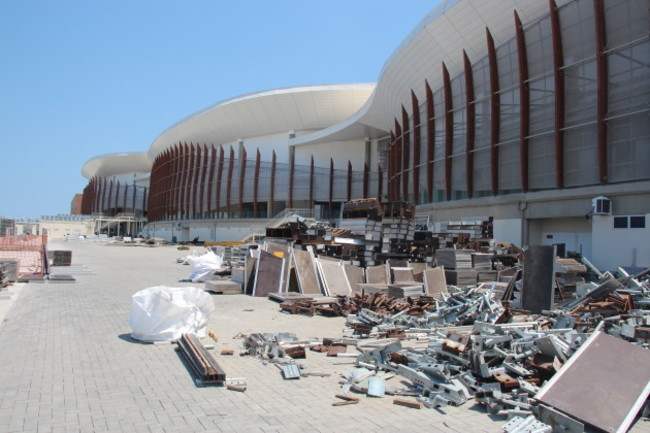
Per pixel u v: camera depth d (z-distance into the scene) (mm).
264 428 5527
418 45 35281
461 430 5602
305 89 62062
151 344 9523
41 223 107062
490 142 30844
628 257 22531
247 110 66312
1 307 13742
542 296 13273
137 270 27500
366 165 59250
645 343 7969
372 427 5637
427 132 37812
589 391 5871
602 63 23844
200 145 78125
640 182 22328
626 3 23078
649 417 5891
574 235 26406
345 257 21234
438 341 8336
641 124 22578
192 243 66125
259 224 63969
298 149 65938
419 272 19469
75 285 19672
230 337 10445
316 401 6484
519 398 6164
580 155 25281
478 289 13984
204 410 6059
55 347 9164
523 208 28188
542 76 27297
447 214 35219
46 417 5699
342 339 9953
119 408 6059
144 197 111062
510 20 28766
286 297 15680
